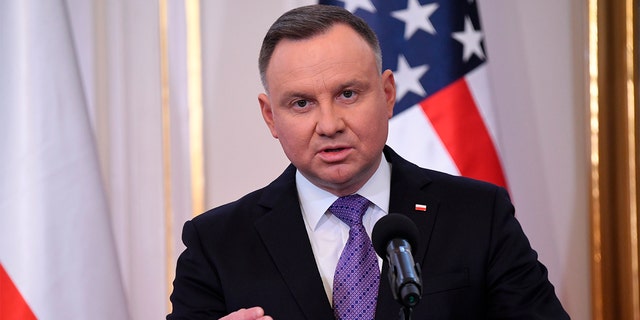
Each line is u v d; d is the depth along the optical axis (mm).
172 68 5160
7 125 4211
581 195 5340
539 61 5328
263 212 3066
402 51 4750
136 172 5129
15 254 4125
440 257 2871
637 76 5219
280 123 2801
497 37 5316
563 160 5332
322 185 2939
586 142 5312
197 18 5152
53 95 4266
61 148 4246
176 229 5160
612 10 5250
